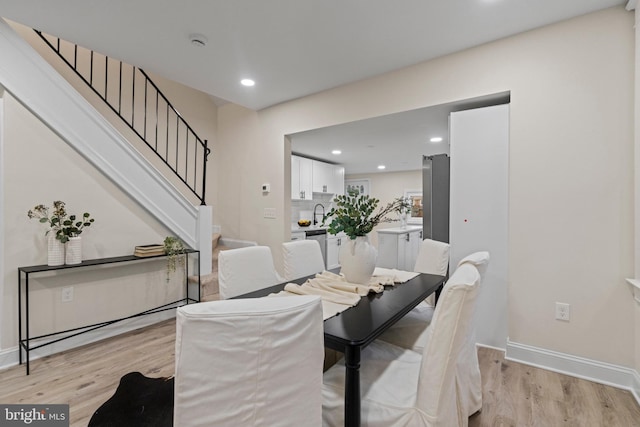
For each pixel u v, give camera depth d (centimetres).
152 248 304
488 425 170
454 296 120
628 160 203
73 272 268
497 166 254
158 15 218
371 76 316
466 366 154
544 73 229
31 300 246
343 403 134
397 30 236
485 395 197
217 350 88
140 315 310
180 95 451
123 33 240
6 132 234
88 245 277
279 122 401
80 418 175
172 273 341
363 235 201
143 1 203
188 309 88
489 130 257
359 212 199
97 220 282
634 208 200
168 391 199
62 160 261
